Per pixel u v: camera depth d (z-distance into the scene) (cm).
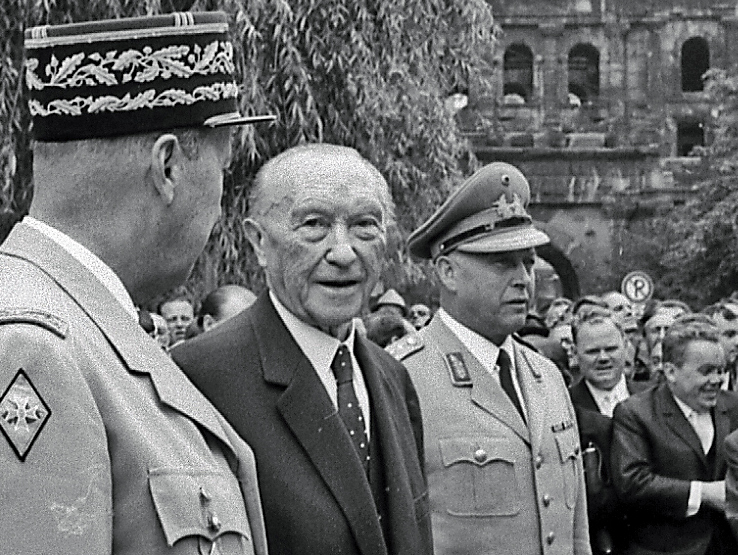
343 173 454
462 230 623
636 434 793
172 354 467
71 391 276
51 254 307
